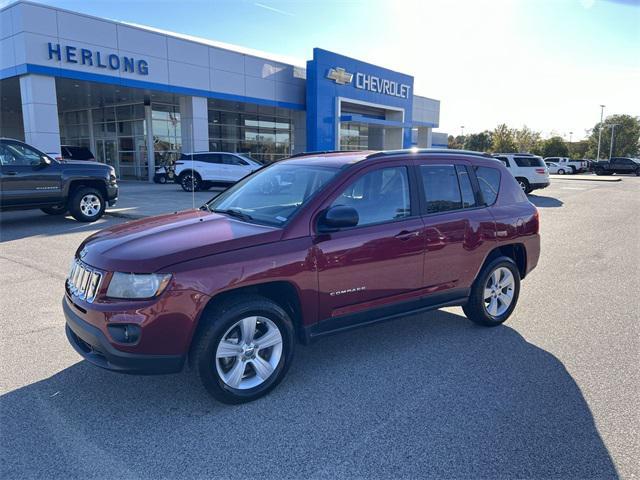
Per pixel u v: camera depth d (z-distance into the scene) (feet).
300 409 11.16
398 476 8.86
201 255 10.68
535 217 17.29
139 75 68.59
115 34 65.05
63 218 40.16
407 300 13.96
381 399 11.62
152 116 87.56
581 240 34.01
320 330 12.49
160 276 10.19
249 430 10.30
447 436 10.10
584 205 57.31
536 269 25.45
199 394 11.81
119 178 95.76
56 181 35.50
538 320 17.43
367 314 13.19
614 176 142.31
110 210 44.16
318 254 11.93
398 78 113.91
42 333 15.33
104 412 10.94
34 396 11.57
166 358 10.41
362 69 101.71
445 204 14.87
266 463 9.20
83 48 61.67
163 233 11.86
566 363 13.73
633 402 11.57
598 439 10.06
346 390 12.06
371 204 13.23
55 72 59.21
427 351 14.49
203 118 78.38
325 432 10.23
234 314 10.85
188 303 10.35
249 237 11.33
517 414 10.98
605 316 17.93
